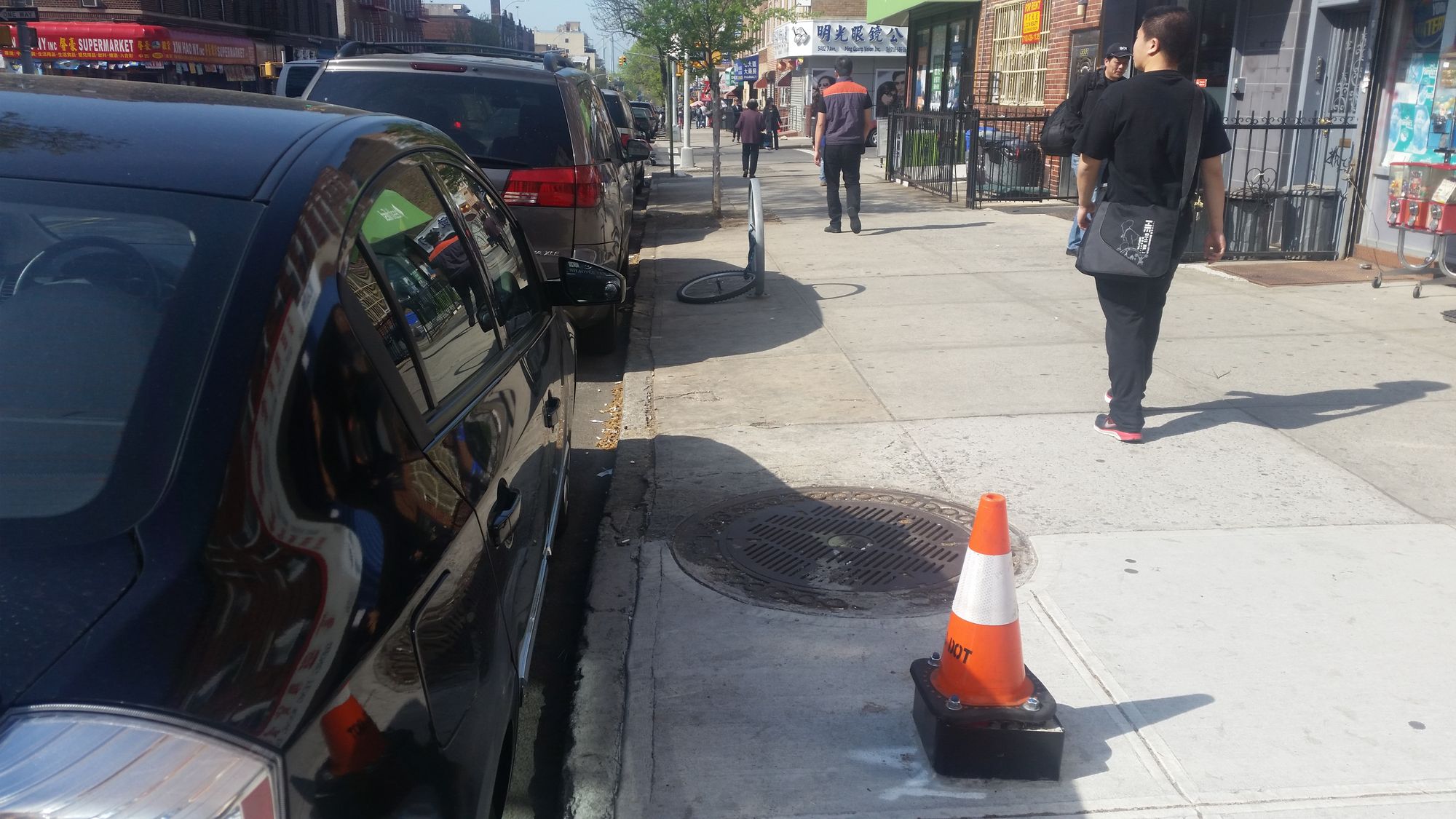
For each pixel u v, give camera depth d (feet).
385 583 5.61
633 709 10.63
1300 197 33.40
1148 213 16.46
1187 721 10.32
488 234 11.14
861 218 47.44
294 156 6.91
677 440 18.53
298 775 4.58
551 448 11.51
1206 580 13.10
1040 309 27.89
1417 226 27.17
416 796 5.45
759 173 78.33
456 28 323.37
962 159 58.65
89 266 5.91
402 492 6.20
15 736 4.08
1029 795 9.35
